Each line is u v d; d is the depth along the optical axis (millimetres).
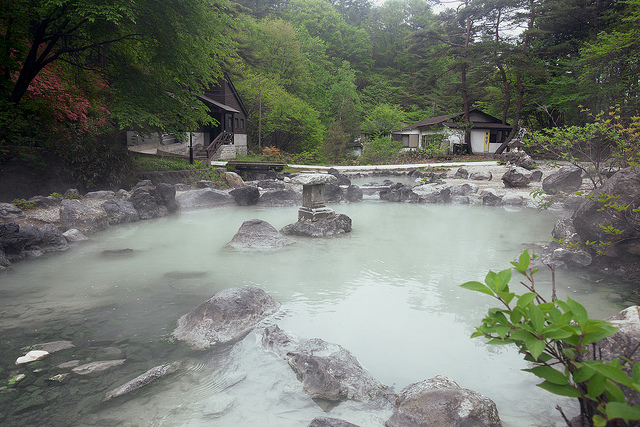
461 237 8828
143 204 11094
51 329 4215
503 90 37344
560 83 28594
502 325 1745
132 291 5395
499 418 2770
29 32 12883
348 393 3119
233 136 34125
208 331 4062
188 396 3072
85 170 12758
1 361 3541
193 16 13344
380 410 2963
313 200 9445
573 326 1667
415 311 4754
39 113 13195
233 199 13523
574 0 28500
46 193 11609
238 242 7969
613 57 22578
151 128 15812
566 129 9734
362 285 5680
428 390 2896
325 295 5273
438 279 5938
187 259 7016
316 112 44938
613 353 2619
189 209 12484
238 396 3086
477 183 19094
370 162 34875
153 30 13383
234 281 5824
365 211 12594
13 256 6777
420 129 42625
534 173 18703
